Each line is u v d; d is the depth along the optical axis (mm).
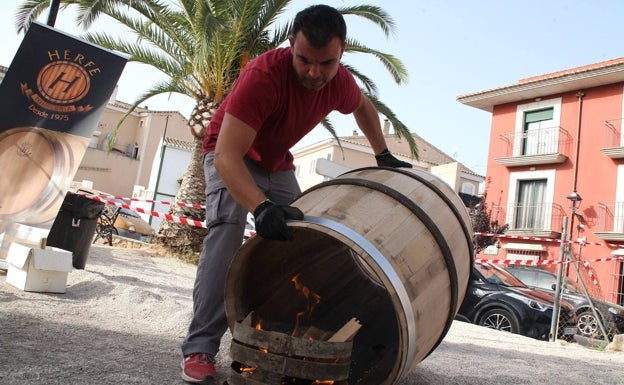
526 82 24156
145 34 11086
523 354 5094
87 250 6586
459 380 3357
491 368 3902
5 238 5305
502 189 25234
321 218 2229
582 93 22953
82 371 2541
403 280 2111
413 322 2098
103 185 40500
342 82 2854
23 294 4422
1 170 5293
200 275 2709
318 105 2779
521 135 24906
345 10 10555
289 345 2066
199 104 11773
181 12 10961
